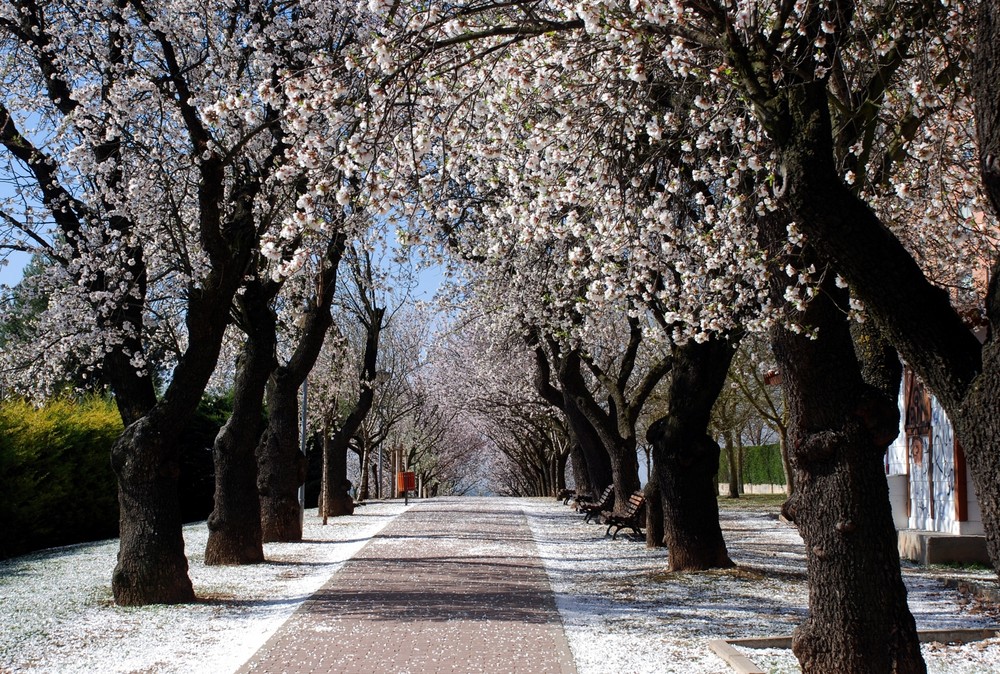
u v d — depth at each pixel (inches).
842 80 315.9
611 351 903.1
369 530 802.2
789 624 347.9
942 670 275.3
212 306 411.8
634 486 759.1
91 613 378.0
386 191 261.7
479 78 366.3
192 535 737.6
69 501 685.9
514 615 372.2
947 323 198.4
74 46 477.1
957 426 188.5
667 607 391.2
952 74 293.1
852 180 280.7
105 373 446.3
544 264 621.9
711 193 426.9
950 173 358.9
